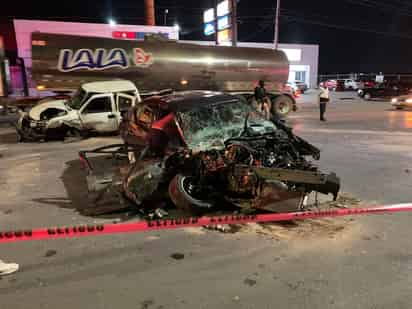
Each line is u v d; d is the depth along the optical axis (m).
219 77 15.98
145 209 4.69
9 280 3.18
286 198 4.09
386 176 6.33
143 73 14.70
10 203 5.23
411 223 4.29
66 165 7.53
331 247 3.71
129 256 3.59
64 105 10.60
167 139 5.12
